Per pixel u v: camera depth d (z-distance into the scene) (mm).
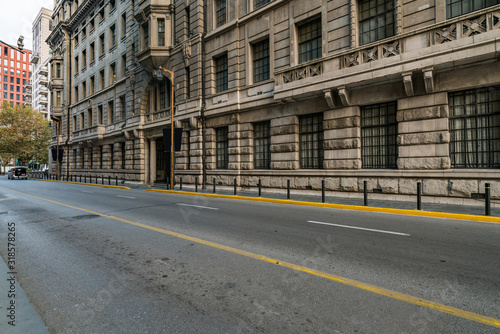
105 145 32062
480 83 9688
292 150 14766
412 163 11047
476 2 9914
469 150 10172
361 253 4922
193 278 3938
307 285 3664
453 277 3877
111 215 9078
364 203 10023
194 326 2770
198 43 19672
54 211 10039
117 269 4332
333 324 2771
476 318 2855
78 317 2982
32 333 2619
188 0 20547
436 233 6320
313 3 13984
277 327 2729
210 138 19047
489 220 7562
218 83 19047
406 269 4180
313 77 12859
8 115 48688
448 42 9453
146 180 25562
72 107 40000
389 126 12062
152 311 3078
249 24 16906
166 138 18969
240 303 3217
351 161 12648
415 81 10922
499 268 4191
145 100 25562
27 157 53406
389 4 11953
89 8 35688
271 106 15750
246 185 16922
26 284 3832
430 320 2826
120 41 29094
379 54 11031
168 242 5754
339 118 13039
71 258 4871
